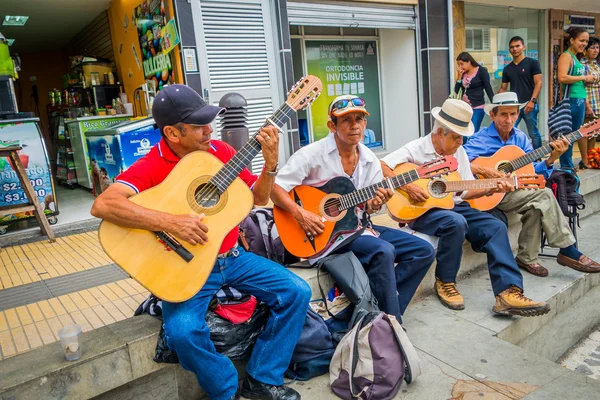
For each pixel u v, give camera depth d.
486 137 4.04
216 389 2.17
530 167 3.96
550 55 9.62
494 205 3.88
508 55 8.98
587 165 6.23
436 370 2.66
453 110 3.24
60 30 8.11
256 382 2.36
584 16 10.27
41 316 2.71
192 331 2.08
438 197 3.37
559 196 4.11
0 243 4.36
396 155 3.41
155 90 5.75
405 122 7.47
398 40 7.23
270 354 2.34
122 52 6.57
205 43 5.08
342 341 2.49
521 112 6.47
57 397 2.03
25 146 4.63
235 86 5.34
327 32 6.99
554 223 3.79
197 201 2.22
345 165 2.97
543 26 9.49
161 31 5.23
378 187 2.88
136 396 2.33
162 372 2.40
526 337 3.36
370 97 7.57
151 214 2.05
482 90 6.42
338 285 2.80
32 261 3.86
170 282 2.11
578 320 3.98
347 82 7.29
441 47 7.06
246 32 5.34
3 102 4.86
